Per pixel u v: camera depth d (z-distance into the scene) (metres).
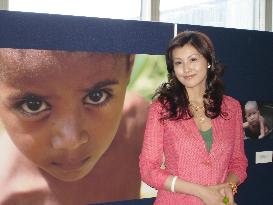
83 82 2.19
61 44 2.12
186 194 1.63
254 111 2.80
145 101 2.36
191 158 1.60
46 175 2.15
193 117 1.67
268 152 2.87
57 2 2.70
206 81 1.73
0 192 2.04
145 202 2.43
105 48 2.23
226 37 2.64
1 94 2.01
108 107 2.27
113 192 2.33
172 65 1.70
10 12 1.98
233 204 1.59
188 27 2.49
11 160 2.06
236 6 3.71
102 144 2.28
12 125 2.05
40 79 2.09
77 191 2.23
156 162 1.63
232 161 1.76
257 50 2.78
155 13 3.13
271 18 3.87
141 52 2.34
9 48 2.00
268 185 2.90
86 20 2.17
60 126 2.16
